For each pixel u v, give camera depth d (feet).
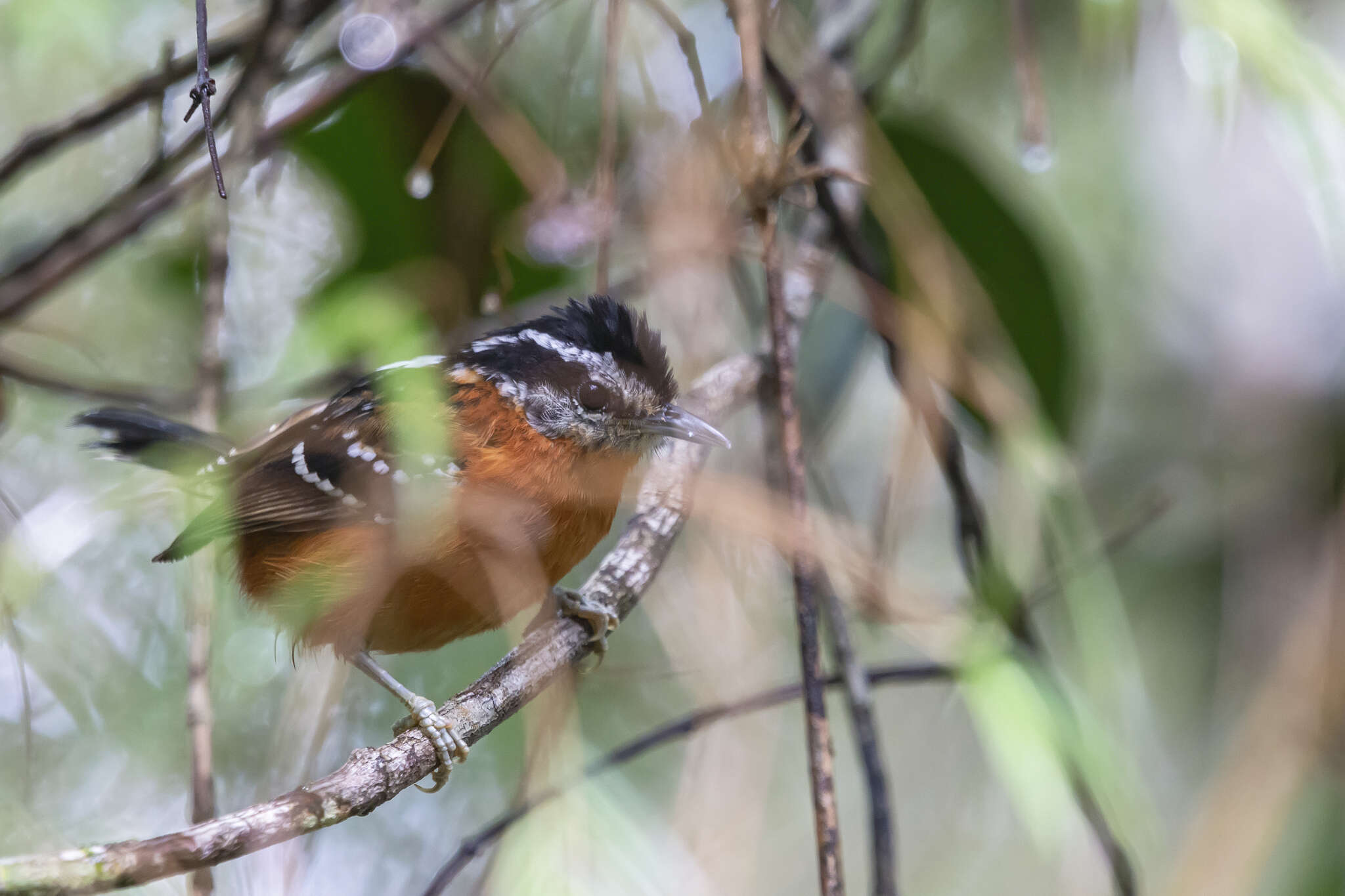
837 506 25.88
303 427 23.13
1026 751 18.33
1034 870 26.48
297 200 28.48
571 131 25.99
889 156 23.62
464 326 26.02
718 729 19.02
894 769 28.58
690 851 18.12
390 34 23.00
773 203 18.75
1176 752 29.53
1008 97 29.12
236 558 23.62
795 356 23.35
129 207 23.22
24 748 22.29
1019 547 21.48
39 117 27.27
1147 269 30.83
